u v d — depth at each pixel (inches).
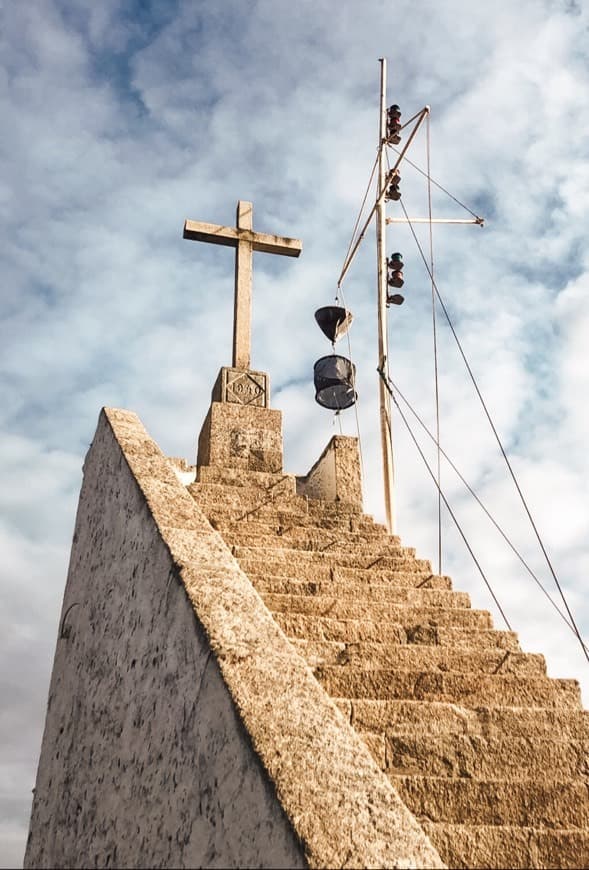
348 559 250.5
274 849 89.5
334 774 97.5
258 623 127.5
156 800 120.3
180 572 136.6
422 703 164.6
